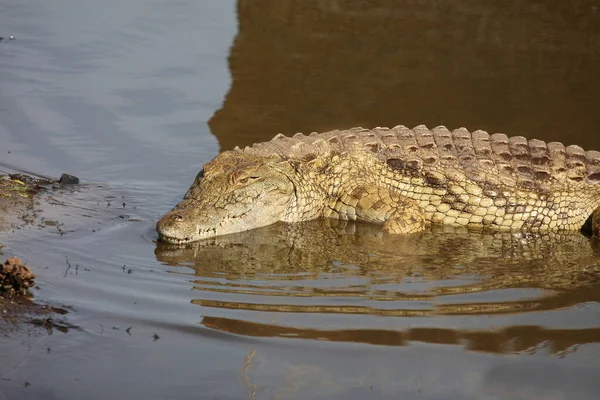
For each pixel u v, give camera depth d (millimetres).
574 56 38531
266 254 22375
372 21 42062
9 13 42188
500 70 37031
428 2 44156
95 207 24656
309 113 32562
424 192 25594
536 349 17219
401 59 38031
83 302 18609
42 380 15578
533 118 32438
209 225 23453
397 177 25766
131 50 38250
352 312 18578
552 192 25547
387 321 18156
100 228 23203
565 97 34469
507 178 25562
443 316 18469
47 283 19375
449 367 16500
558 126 31703
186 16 42562
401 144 26359
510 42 39938
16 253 20875
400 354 16859
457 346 17219
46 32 39875
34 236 22156
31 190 25266
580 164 26312
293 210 25359
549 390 15852
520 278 21000
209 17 42594
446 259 22391
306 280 20438
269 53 38406
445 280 20688
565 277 21172
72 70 35688
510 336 17703
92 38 39375
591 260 22625
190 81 35188
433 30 41156
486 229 25500
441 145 26406
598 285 20594
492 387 15898
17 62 36062
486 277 21000
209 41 39562
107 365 16234
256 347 17016
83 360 16312
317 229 24812
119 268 20656
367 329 17781
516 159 26109
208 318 18109
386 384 15898
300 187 25312
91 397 15203
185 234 22750
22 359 16156
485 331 17859
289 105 33219
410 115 32625
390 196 25391
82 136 29797
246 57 37875
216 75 35906
